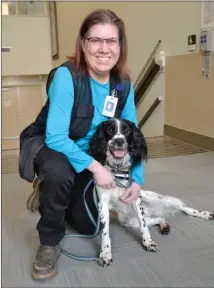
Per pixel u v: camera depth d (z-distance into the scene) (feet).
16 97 16.83
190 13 13.25
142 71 16.16
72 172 5.21
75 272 5.30
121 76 5.76
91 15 5.18
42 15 16.87
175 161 11.76
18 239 6.47
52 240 5.25
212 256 5.65
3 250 6.05
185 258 5.61
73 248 6.07
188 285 4.89
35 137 5.75
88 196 6.12
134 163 5.87
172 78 15.07
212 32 12.05
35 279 5.08
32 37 16.57
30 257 5.79
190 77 13.73
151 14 15.23
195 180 9.62
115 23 5.22
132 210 6.31
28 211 7.84
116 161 5.66
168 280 5.02
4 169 11.77
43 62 16.96
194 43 13.16
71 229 6.85
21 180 10.28
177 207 7.23
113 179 5.49
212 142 12.85
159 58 15.38
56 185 4.95
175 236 6.39
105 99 5.65
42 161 5.09
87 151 5.94
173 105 15.26
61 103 5.16
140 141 5.87
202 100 13.12
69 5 17.24
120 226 6.88
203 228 6.68
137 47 16.16
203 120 13.24
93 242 6.28
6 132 16.65
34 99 17.22
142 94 16.31
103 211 5.66
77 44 5.37
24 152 5.52
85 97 5.41
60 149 5.16
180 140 14.98
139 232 6.59
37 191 7.54
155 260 5.57
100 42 5.09
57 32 17.57
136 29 15.98
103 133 5.70
